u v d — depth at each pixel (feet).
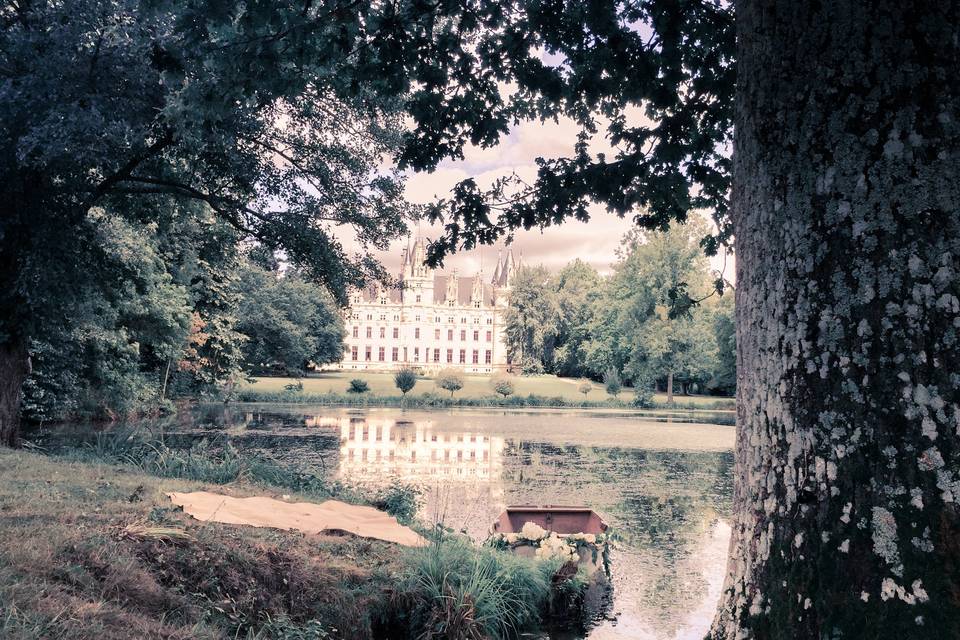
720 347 189.47
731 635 7.88
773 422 7.72
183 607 11.54
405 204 42.93
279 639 12.00
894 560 6.51
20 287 35.04
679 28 17.06
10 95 29.50
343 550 17.37
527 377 306.14
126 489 20.03
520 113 20.43
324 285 43.86
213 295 118.62
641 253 169.78
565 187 19.89
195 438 66.28
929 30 6.93
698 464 62.49
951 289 6.70
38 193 35.24
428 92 18.62
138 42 28.68
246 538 15.49
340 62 17.42
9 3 33.14
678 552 30.32
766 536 7.66
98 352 76.64
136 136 31.45
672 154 19.21
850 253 7.13
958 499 6.40
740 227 8.59
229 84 15.26
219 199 41.16
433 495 42.52
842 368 7.08
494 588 18.43
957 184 6.84
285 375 265.95
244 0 14.11
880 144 7.05
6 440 36.96
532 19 16.57
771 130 7.92
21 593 9.27
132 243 68.39
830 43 7.34
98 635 8.94
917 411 6.64
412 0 16.62
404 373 159.12
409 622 15.60
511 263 472.44
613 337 211.82
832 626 6.72
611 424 111.14
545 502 41.32
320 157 41.91
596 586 24.68
